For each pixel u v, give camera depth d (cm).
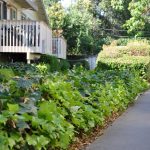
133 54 2895
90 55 4500
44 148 515
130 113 1206
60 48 2705
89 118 782
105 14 5384
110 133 870
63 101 682
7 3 2211
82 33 4378
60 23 4281
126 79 1598
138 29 4509
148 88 2159
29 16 2928
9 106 482
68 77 952
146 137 831
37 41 1966
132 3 4419
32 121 507
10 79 668
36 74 881
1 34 1961
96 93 942
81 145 736
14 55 2136
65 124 618
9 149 456
